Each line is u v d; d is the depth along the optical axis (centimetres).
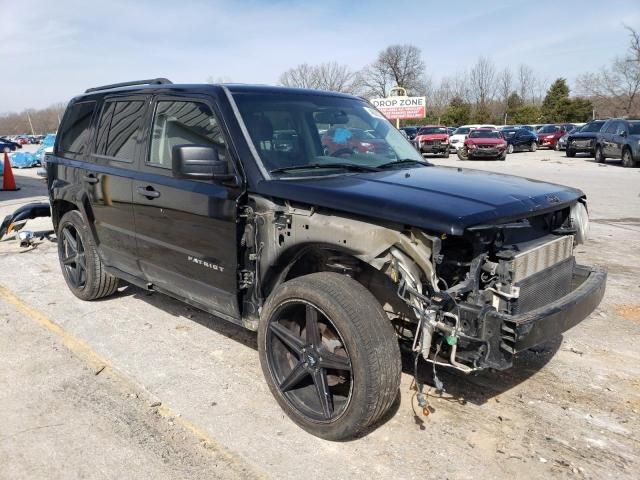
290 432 318
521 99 7844
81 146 514
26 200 1266
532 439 311
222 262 358
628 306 517
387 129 454
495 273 283
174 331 462
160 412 339
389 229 279
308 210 310
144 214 417
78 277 539
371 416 288
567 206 334
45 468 287
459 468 285
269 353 330
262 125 366
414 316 316
